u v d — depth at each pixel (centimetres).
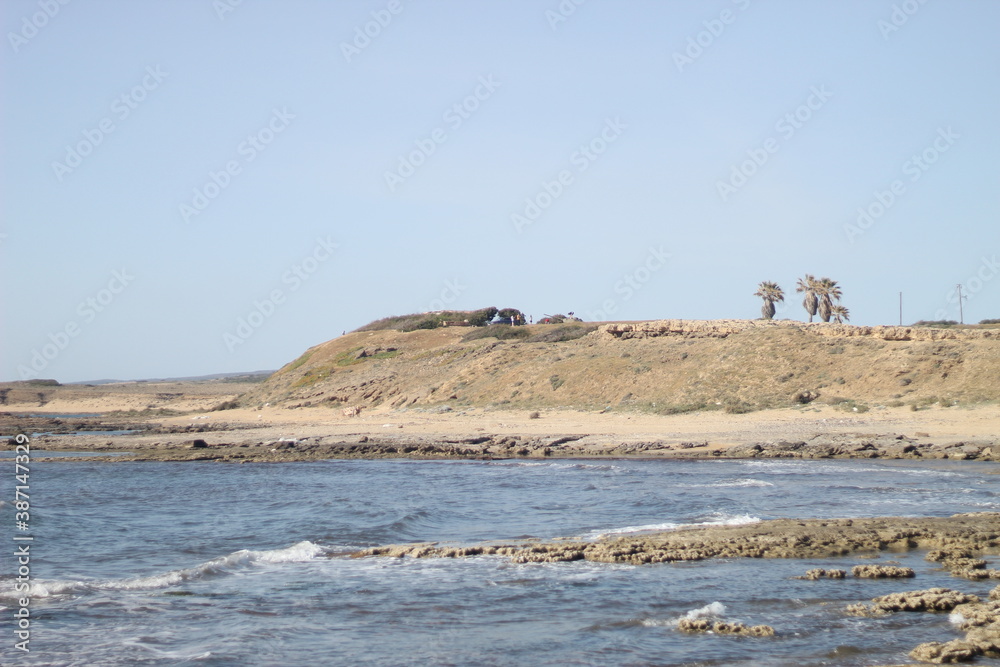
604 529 2538
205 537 2611
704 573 1955
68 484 4188
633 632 1541
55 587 1912
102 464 5166
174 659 1431
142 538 2605
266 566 2125
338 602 1772
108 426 8219
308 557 2220
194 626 1623
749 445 4769
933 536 2231
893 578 1878
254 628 1603
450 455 5272
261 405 9312
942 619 1576
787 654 1405
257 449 5775
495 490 3597
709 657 1400
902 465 4112
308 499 3462
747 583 1858
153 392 16175
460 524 2758
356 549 2323
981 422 4806
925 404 5253
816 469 4025
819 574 1895
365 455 5397
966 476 3662
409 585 1898
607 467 4331
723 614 1623
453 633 1559
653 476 3906
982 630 1450
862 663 1355
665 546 2184
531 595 1795
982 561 1975
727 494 3194
